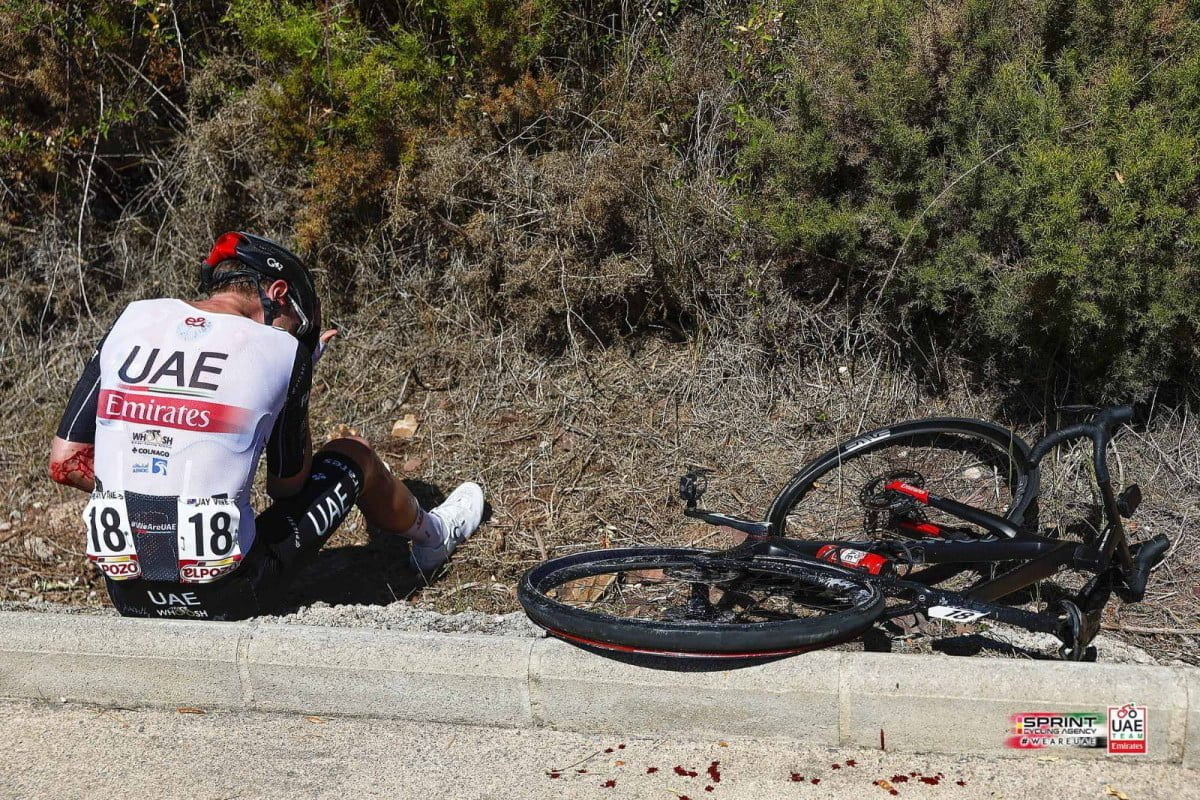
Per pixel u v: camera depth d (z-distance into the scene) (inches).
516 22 201.8
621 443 179.8
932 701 110.3
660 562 133.6
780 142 172.4
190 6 226.4
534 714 118.9
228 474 122.3
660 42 215.0
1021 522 142.4
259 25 202.5
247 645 122.9
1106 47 158.1
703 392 183.8
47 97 216.4
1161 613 139.6
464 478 179.2
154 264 218.8
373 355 203.6
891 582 124.6
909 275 164.7
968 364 173.8
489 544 164.7
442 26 216.4
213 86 220.5
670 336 194.2
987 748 110.7
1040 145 148.1
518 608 149.9
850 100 166.7
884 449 171.2
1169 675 108.0
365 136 198.8
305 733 120.1
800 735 114.0
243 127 211.5
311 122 204.4
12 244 218.4
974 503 161.3
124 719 123.8
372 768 113.1
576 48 215.2
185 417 121.0
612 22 219.9
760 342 185.3
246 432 123.0
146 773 113.2
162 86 225.9
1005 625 136.9
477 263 201.6
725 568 128.1
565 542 163.8
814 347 182.2
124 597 128.6
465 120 204.1
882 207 164.4
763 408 180.4
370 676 121.0
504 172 199.0
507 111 202.2
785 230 171.2
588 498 171.6
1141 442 160.4
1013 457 152.0
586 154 201.9
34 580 168.1
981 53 162.9
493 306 200.7
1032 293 148.6
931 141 169.3
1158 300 144.9
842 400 177.5
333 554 166.6
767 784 107.9
